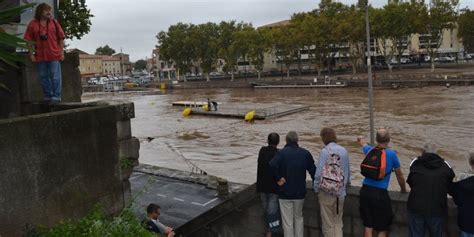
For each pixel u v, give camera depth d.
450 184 5.81
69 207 5.38
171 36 129.62
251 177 24.12
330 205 6.64
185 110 58.47
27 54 7.71
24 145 4.88
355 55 102.69
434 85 73.56
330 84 86.88
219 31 128.00
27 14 7.98
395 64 121.50
